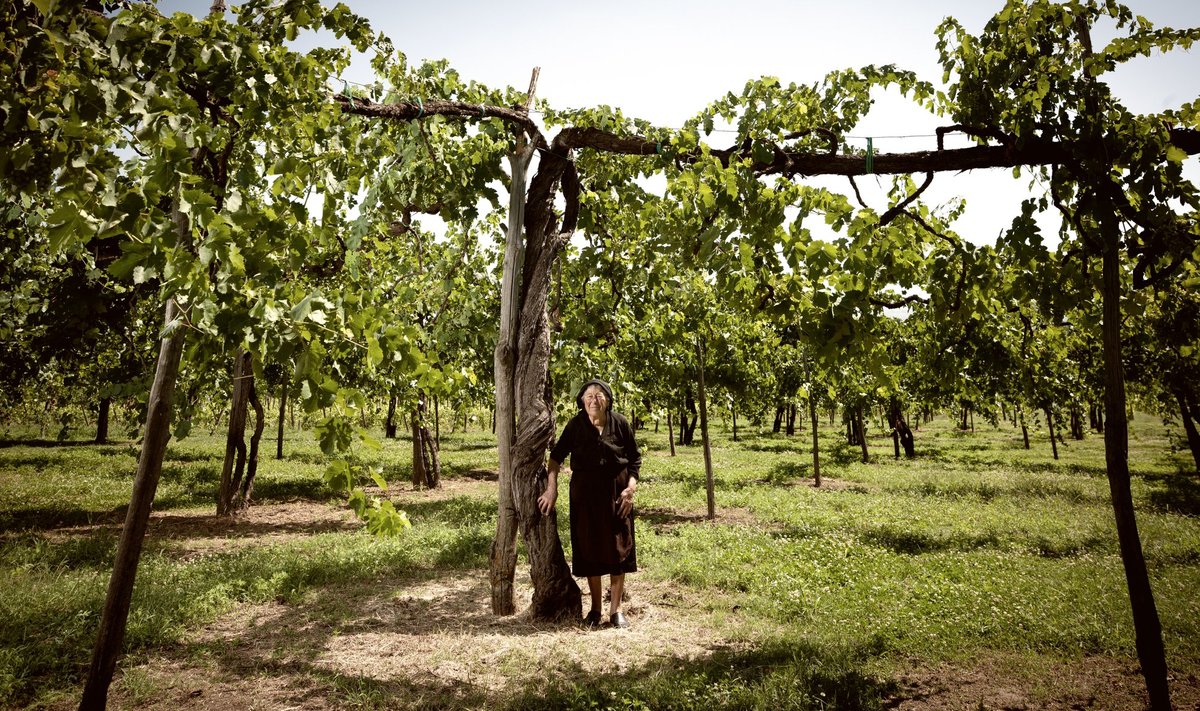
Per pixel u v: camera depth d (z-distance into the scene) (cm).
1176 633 477
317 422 298
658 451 2769
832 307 363
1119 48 325
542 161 532
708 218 389
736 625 516
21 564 683
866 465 2134
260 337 235
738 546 813
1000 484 1567
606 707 352
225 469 1113
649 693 371
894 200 436
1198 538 856
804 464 2111
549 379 546
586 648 455
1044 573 675
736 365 1218
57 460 1895
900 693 385
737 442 3344
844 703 364
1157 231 333
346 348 282
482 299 891
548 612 518
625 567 509
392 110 394
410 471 1903
